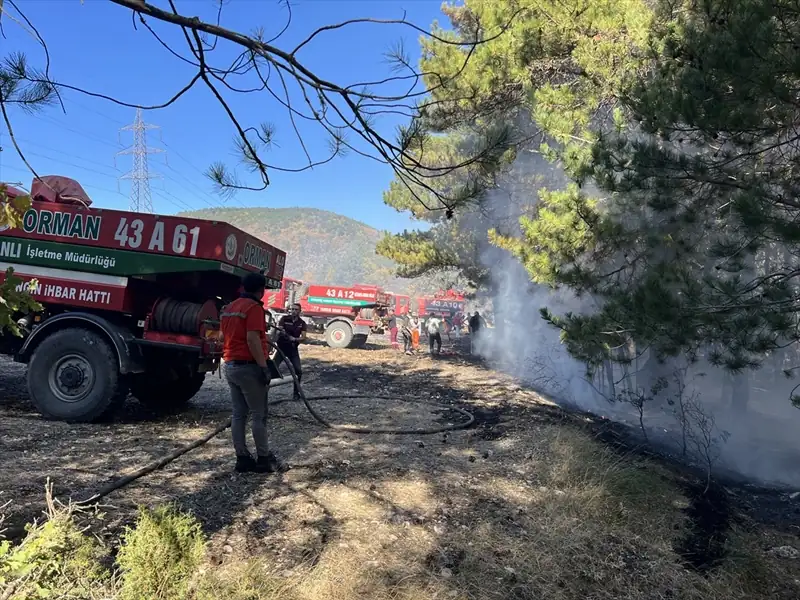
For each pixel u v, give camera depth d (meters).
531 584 3.27
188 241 6.17
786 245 4.65
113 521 3.48
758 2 4.33
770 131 4.76
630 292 6.00
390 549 3.48
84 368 6.12
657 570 3.63
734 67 4.32
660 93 5.38
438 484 4.77
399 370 13.70
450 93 4.09
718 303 5.15
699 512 4.80
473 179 3.20
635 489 4.75
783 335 4.88
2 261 6.42
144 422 6.43
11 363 10.07
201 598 2.49
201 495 4.11
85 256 6.30
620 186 6.04
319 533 3.61
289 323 8.48
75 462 4.67
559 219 7.85
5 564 1.98
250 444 5.67
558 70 9.30
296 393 8.38
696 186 5.96
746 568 3.83
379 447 5.90
